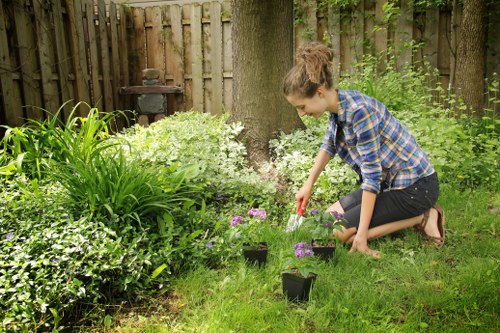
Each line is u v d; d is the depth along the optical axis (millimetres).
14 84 5238
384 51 7281
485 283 2500
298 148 4578
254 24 4625
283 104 4867
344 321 2248
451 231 3350
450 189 4117
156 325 2297
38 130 3834
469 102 6355
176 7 7910
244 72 4723
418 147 3047
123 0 9219
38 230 2729
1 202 2996
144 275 2631
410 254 2924
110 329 2295
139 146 4434
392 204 3037
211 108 8156
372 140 2766
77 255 2506
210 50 7949
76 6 6336
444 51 7113
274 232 3316
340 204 3262
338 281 2643
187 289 2604
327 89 2691
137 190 3010
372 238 3131
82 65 6484
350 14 7395
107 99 7203
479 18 6188
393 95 5883
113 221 2848
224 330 2201
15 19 5184
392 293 2510
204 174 3967
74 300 2314
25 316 2193
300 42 7734
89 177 2982
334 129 3006
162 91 7418
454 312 2336
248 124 4777
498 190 4238
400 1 7168
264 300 2473
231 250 2943
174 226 3070
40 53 5605
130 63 8180
